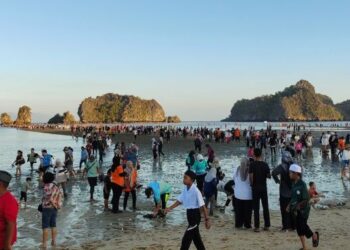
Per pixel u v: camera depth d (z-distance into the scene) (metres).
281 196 10.81
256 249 9.11
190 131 71.31
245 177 11.12
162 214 12.99
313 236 8.79
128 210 14.25
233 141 57.16
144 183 20.69
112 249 9.39
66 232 11.19
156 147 34.03
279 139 44.88
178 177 23.06
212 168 13.20
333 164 29.23
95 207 14.80
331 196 16.72
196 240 7.78
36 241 10.31
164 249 9.29
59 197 9.70
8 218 5.08
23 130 137.00
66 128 133.75
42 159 20.89
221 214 13.25
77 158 37.44
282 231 10.79
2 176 5.21
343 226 11.30
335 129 94.56
